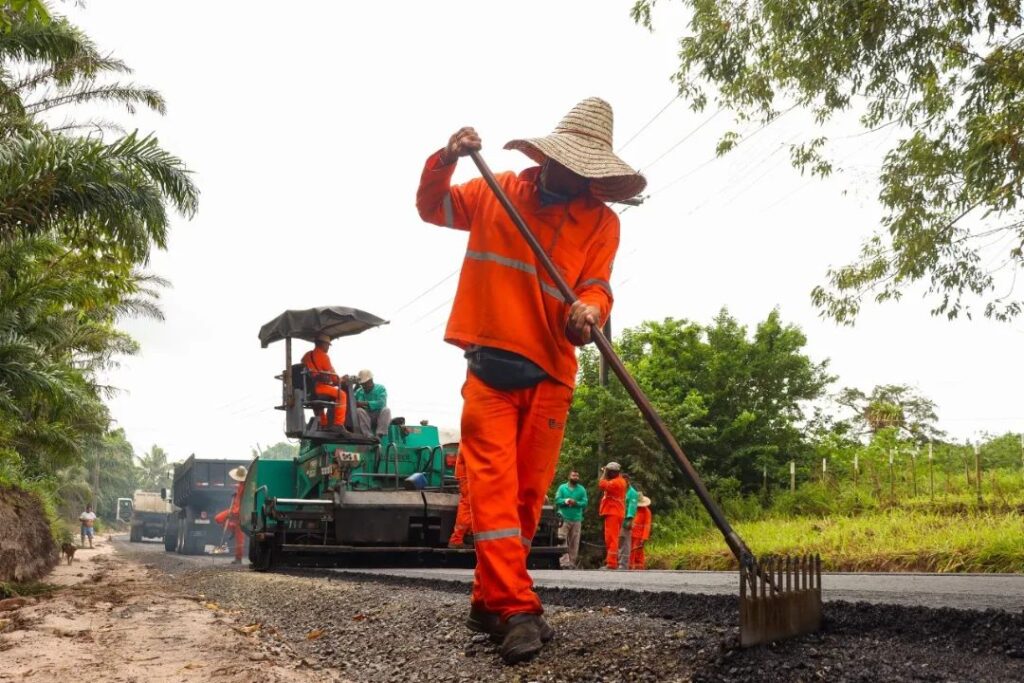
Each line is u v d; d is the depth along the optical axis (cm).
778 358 2509
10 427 1480
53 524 1925
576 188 352
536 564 1254
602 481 1460
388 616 518
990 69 914
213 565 1647
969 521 1285
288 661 435
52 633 547
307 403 1250
